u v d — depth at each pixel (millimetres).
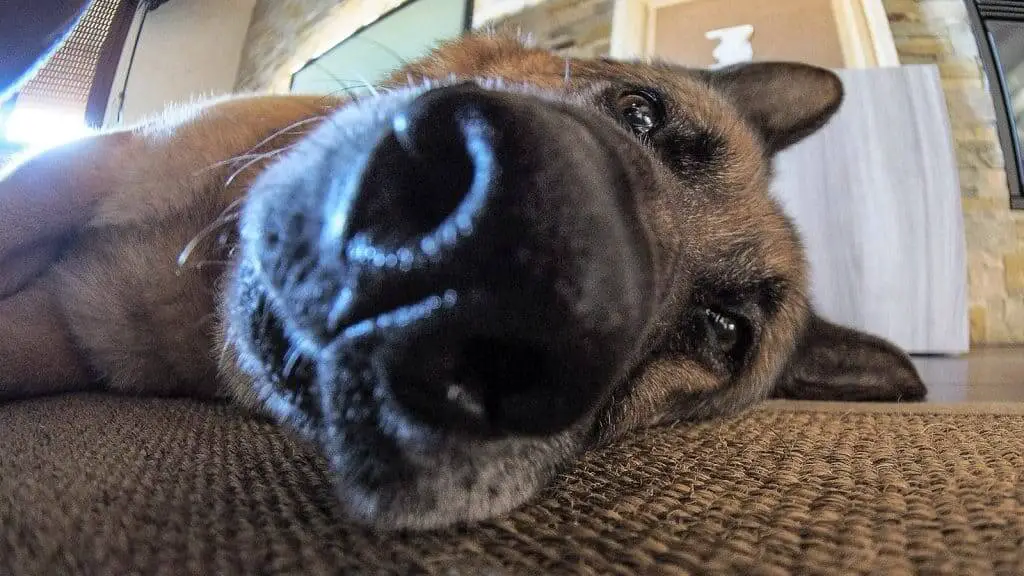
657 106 647
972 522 312
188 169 639
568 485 387
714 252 628
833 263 1655
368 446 269
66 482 346
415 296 230
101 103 1759
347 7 2443
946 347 1633
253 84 2887
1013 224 1853
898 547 282
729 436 593
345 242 242
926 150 1683
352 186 245
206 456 416
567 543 293
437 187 229
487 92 240
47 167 617
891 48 1800
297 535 284
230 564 255
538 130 230
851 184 1675
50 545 268
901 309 1646
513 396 262
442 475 281
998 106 1885
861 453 508
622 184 257
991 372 1249
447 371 247
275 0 2967
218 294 594
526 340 234
